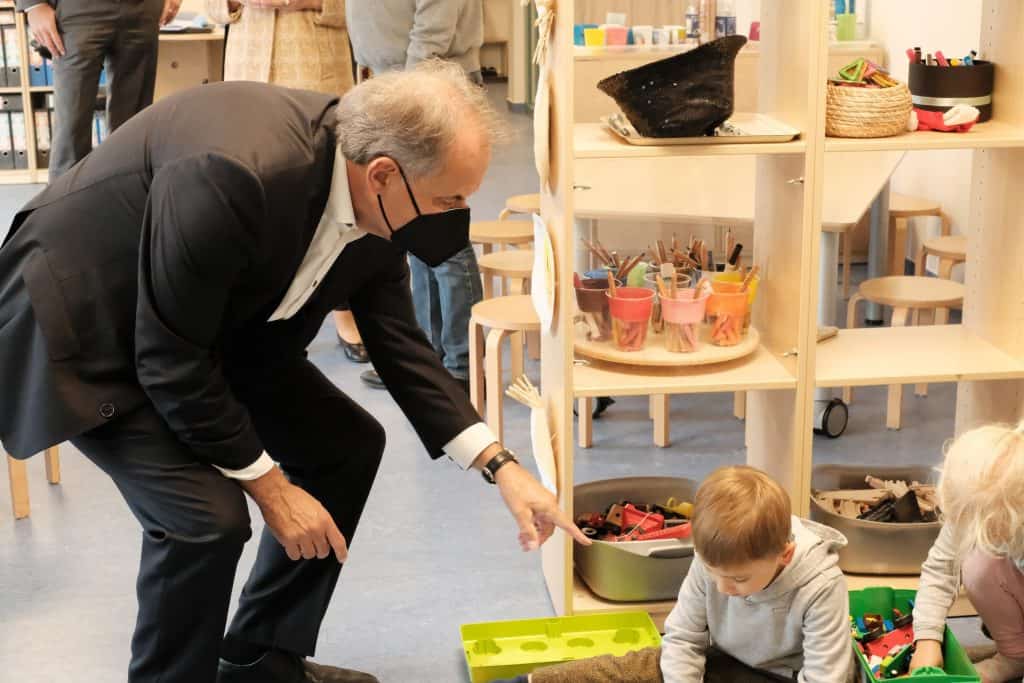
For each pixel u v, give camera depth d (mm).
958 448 2133
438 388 2307
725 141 2404
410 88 1814
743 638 2240
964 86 2594
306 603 2336
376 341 2305
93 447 1967
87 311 1877
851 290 5047
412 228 1907
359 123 1814
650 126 2389
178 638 2010
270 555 2330
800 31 2436
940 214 4566
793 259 2537
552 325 2623
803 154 2451
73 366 1884
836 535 2250
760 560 2039
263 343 2115
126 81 5250
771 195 2664
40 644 2648
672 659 2266
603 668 2303
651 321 2789
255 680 2404
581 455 3619
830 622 2123
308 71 4215
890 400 3773
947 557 2340
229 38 4273
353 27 4098
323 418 2281
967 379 2594
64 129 5195
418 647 2617
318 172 1846
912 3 5266
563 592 2605
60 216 1876
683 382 2529
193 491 1939
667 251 3049
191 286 1763
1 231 6262
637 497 2932
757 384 2529
